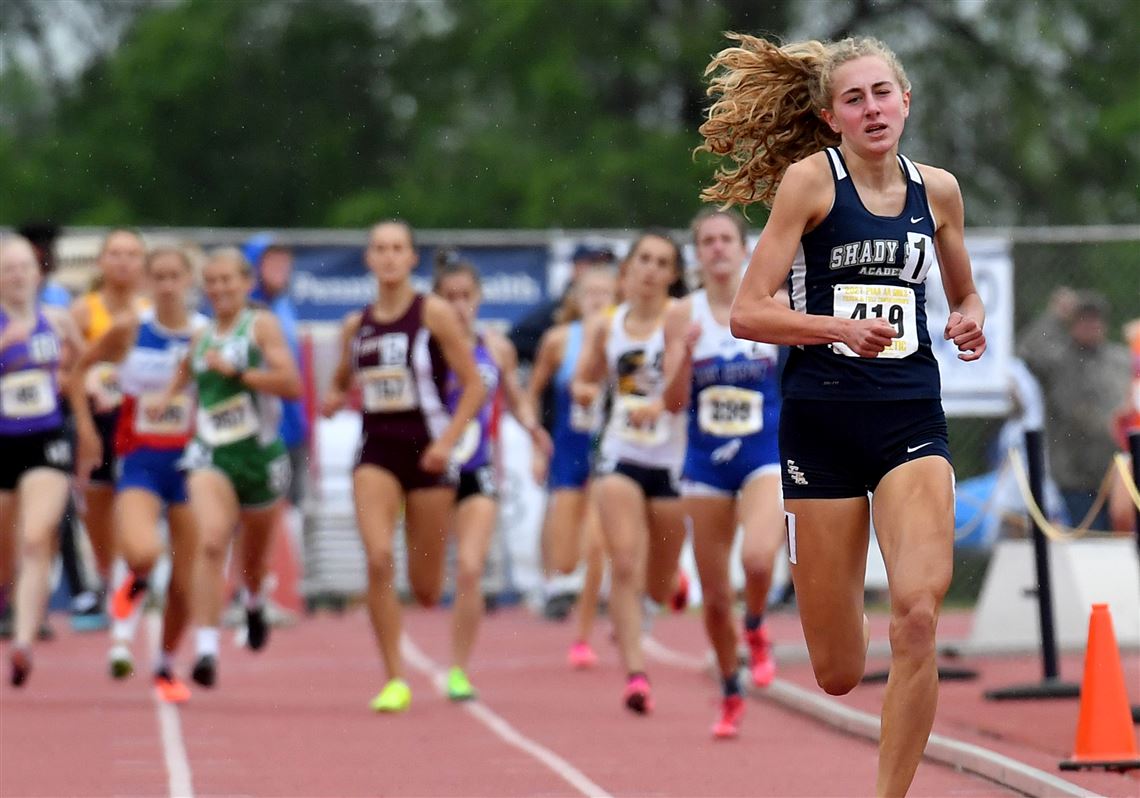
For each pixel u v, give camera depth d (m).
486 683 37.41
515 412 41.59
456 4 112.00
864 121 19.44
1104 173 102.06
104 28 130.88
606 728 30.48
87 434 35.66
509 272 52.78
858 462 19.56
